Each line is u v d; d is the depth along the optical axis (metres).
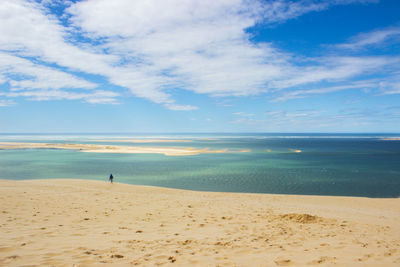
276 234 7.71
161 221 9.27
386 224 10.59
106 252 5.34
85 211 10.44
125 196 15.34
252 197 18.56
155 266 4.64
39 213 9.65
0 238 6.01
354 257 5.47
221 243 6.43
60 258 4.81
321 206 15.77
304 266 4.86
